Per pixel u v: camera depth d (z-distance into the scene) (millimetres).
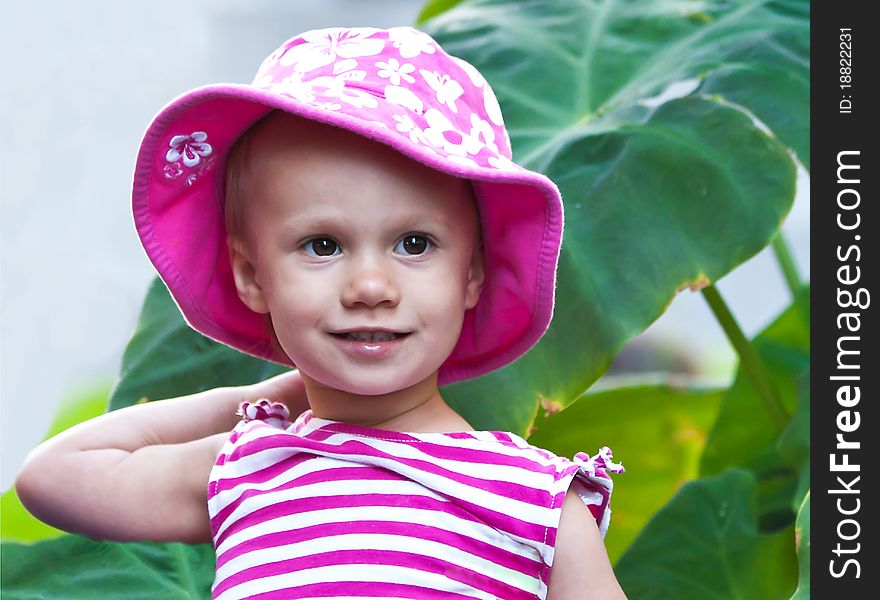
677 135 1533
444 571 1236
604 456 1267
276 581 1242
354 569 1236
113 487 1324
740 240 1482
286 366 1434
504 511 1246
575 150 1538
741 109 1547
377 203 1232
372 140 1239
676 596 1616
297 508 1259
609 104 1597
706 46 1621
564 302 1461
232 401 1381
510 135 1581
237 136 1284
